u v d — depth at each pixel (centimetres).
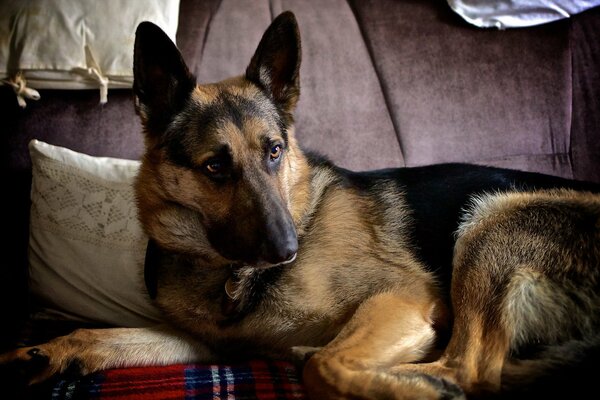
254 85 170
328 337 164
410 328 150
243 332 167
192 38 234
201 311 167
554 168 234
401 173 189
